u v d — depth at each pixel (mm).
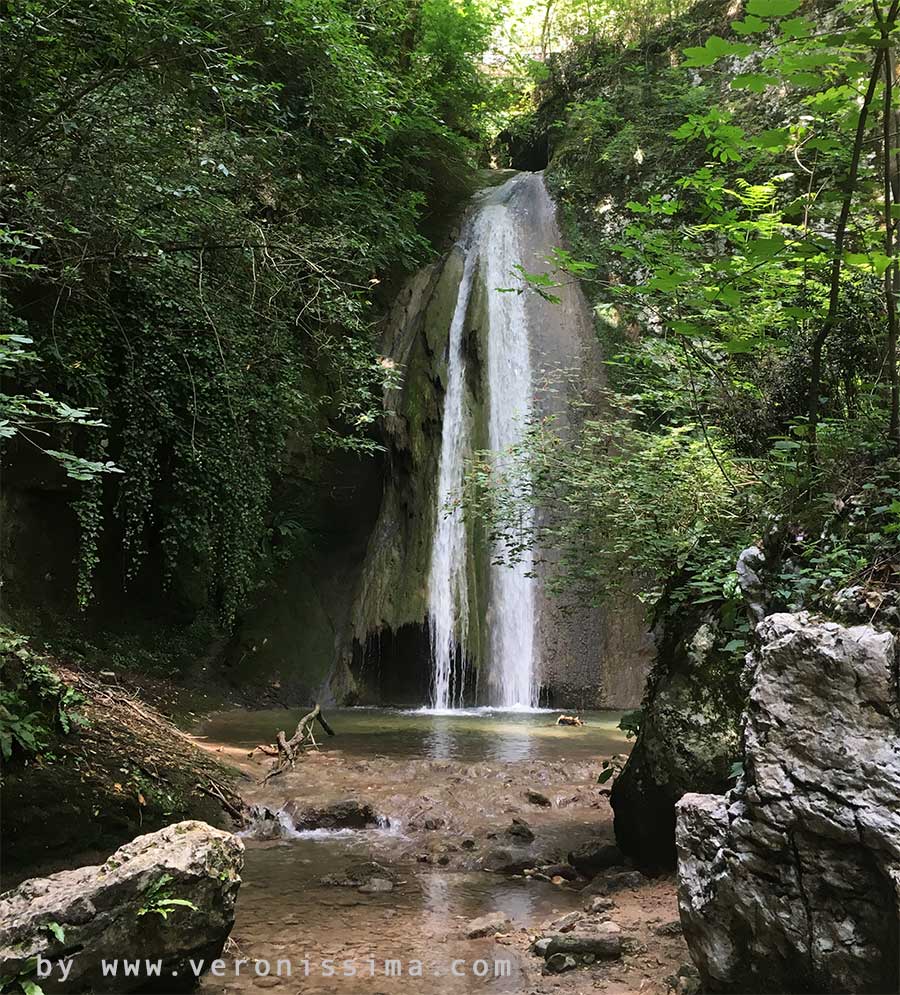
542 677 13031
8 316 6535
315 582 14320
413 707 12867
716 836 2852
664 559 5098
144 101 5820
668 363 5797
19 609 9352
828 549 3371
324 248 7527
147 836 3363
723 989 2812
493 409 14867
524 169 21719
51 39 5547
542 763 7465
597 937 3582
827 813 2482
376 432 15000
